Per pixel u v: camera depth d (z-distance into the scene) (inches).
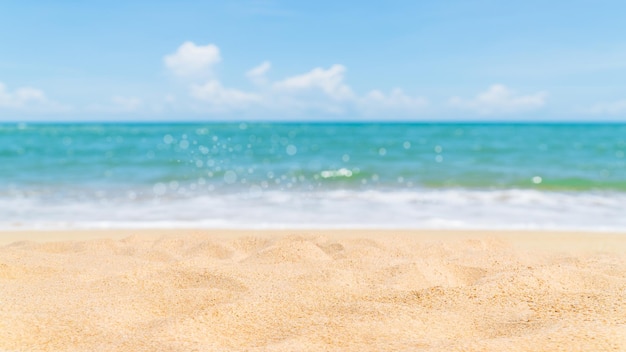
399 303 108.8
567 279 121.1
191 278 130.8
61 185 460.4
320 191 430.6
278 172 573.6
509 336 87.8
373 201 371.9
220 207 343.9
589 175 541.0
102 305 106.2
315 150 1007.6
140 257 161.5
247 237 197.0
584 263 147.1
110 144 1186.0
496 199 381.7
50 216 309.6
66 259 154.6
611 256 166.6
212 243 180.4
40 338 90.3
